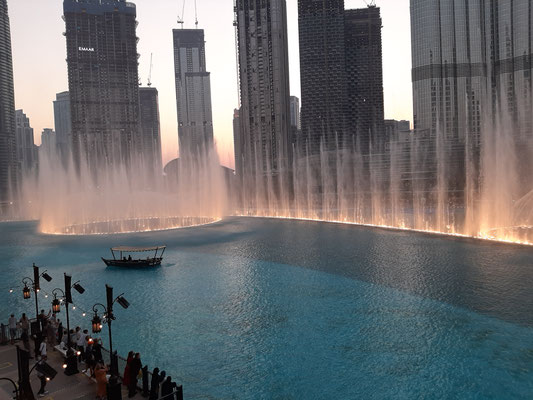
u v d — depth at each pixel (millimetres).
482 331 35594
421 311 40719
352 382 28000
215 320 39969
